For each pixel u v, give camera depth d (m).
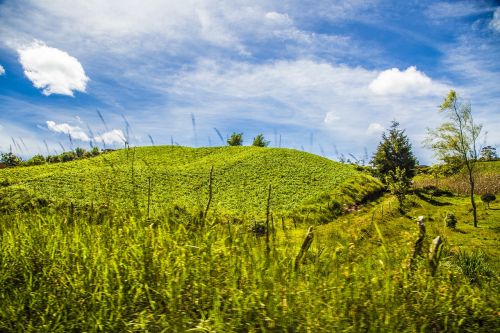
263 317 2.25
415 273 2.85
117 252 2.80
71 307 2.41
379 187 58.12
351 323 2.31
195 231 3.18
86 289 2.53
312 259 2.91
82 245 2.93
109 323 2.23
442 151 44.28
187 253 2.71
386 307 2.41
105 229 3.29
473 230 29.80
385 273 2.74
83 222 3.53
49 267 2.75
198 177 52.25
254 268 2.67
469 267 3.56
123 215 3.49
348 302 2.43
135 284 2.52
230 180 52.75
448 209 43.62
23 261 2.82
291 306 2.32
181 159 71.50
